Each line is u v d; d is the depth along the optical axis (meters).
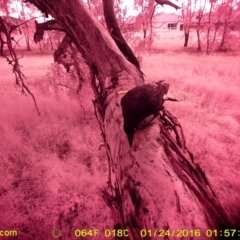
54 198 3.60
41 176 4.20
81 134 5.51
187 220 0.94
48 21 2.74
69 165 4.41
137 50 8.14
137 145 1.34
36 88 8.50
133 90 1.29
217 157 4.50
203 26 22.12
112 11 2.64
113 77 2.05
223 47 21.19
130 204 1.09
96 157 4.64
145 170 1.17
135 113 1.25
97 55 2.18
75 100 6.95
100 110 2.12
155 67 12.06
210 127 5.46
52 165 4.38
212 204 1.16
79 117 6.56
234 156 4.46
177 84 9.01
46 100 7.43
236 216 2.90
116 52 2.19
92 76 2.54
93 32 2.16
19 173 4.38
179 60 14.56
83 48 2.25
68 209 3.39
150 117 1.58
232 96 7.52
